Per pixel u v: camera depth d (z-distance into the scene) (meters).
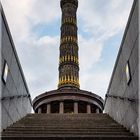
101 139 11.46
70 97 39.06
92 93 40.44
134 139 11.56
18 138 11.24
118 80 17.58
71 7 49.56
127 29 14.60
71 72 42.53
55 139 11.41
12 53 16.00
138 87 12.66
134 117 13.22
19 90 18.89
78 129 13.78
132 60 13.81
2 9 13.63
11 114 16.19
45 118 18.52
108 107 21.50
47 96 39.84
